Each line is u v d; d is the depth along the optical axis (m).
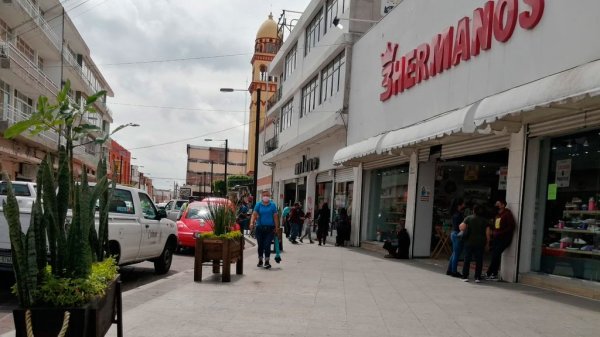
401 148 13.88
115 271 4.41
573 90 7.03
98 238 4.51
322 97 23.92
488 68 10.66
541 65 9.00
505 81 10.04
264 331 5.51
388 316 6.50
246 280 9.37
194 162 102.56
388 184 17.34
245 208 21.83
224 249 9.09
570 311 6.96
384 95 16.31
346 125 20.08
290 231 21.31
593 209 8.47
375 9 20.50
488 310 6.99
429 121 12.30
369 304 7.30
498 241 9.98
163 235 11.11
